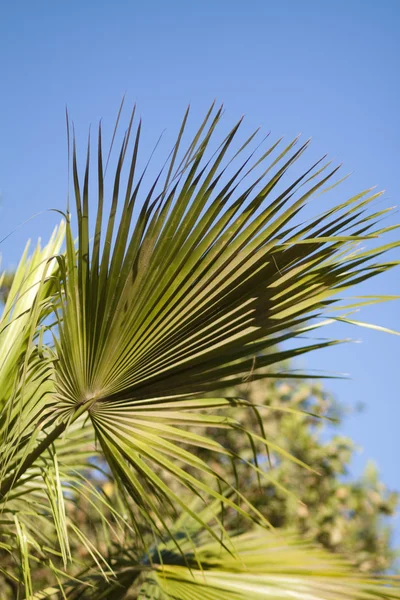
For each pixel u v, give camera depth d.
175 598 2.43
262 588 2.43
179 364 1.97
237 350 1.98
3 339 2.43
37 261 2.63
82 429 2.70
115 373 1.93
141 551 2.81
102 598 2.54
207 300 1.90
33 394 1.94
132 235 1.81
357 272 1.89
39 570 3.79
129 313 1.87
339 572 2.47
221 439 5.92
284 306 1.94
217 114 1.72
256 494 5.73
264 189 1.81
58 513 1.90
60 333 1.84
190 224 1.83
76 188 1.79
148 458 2.00
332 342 1.95
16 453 2.03
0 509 2.07
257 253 1.88
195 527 3.01
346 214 1.85
